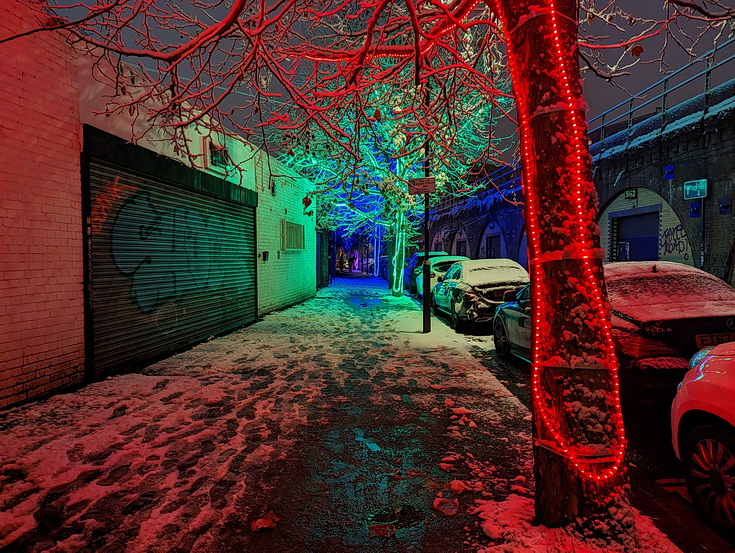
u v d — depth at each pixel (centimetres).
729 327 424
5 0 464
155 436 430
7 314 472
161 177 743
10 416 459
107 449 398
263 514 303
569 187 254
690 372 315
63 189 543
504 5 276
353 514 305
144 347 714
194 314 878
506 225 2108
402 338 968
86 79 576
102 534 278
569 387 253
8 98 470
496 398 555
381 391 582
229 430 450
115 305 641
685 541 272
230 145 1022
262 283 1295
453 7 405
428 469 371
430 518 300
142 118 682
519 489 335
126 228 662
